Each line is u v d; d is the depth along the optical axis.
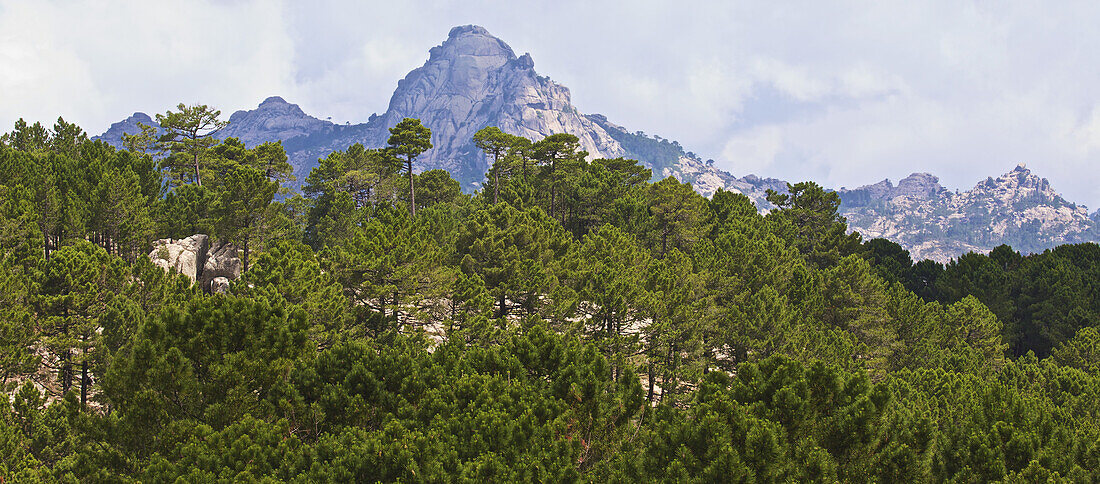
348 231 58.25
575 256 46.94
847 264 52.81
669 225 64.94
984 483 15.95
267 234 49.53
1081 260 74.88
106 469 15.59
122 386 16.47
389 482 14.24
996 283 67.56
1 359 27.38
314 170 73.38
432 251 39.06
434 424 16.09
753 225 68.88
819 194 85.56
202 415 16.91
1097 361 50.25
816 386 17.28
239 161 74.19
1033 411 18.22
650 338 38.16
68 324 30.98
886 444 16.17
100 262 33.34
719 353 44.66
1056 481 14.80
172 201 56.84
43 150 65.19
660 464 15.27
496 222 48.66
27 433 22.84
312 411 17.03
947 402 30.98
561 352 20.53
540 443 15.61
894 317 52.56
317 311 32.34
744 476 13.98
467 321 34.44
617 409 18.31
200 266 52.16
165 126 72.19
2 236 37.06
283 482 14.09
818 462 14.67
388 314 37.72
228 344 17.66
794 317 45.41
